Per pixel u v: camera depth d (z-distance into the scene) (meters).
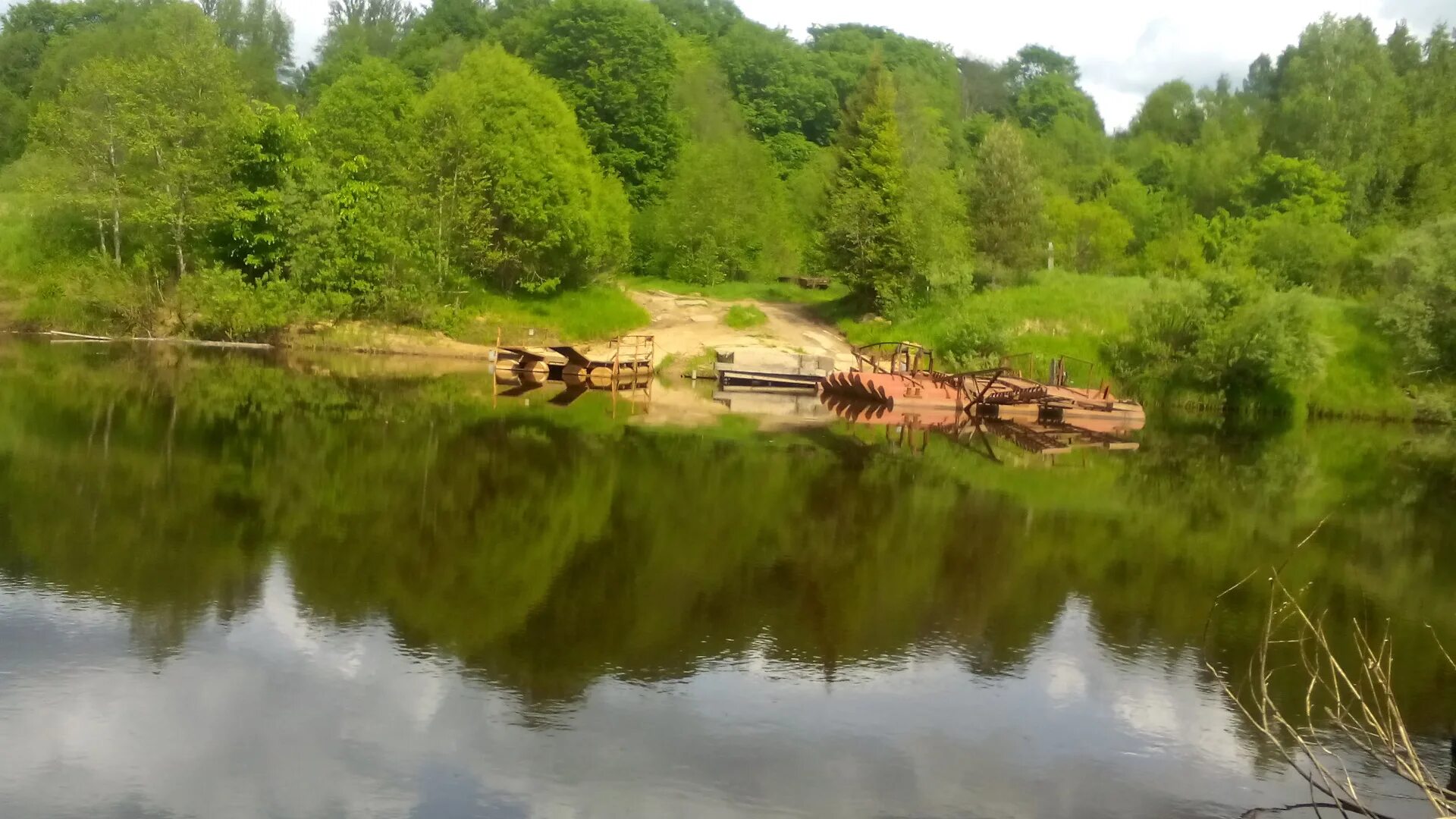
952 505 17.94
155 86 36.53
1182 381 37.47
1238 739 9.05
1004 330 37.91
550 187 41.16
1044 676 10.21
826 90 90.88
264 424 20.95
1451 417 36.12
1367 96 66.44
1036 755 8.49
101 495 14.36
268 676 8.98
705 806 7.31
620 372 35.12
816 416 29.31
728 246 54.34
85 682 8.59
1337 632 12.25
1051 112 109.56
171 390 24.84
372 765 7.61
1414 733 9.40
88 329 35.72
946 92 98.25
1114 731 9.05
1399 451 30.34
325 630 10.06
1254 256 51.16
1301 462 26.69
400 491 16.05
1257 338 36.03
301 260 37.84
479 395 28.61
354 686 8.88
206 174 36.53
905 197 43.78
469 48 78.31
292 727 8.09
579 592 11.77
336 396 26.14
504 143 41.28
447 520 14.47
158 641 9.52
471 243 39.62
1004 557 14.72
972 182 47.19
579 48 63.09
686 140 64.81
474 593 11.45
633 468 19.12
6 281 35.91
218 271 36.38
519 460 19.05
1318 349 36.22
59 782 7.12
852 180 45.16
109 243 37.47
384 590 11.34
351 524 13.88
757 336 41.62
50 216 37.22
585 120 62.06
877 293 43.91
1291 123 68.31
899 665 10.27
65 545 11.99
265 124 38.22
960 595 12.75
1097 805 7.71
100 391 23.83
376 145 45.31
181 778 7.27
